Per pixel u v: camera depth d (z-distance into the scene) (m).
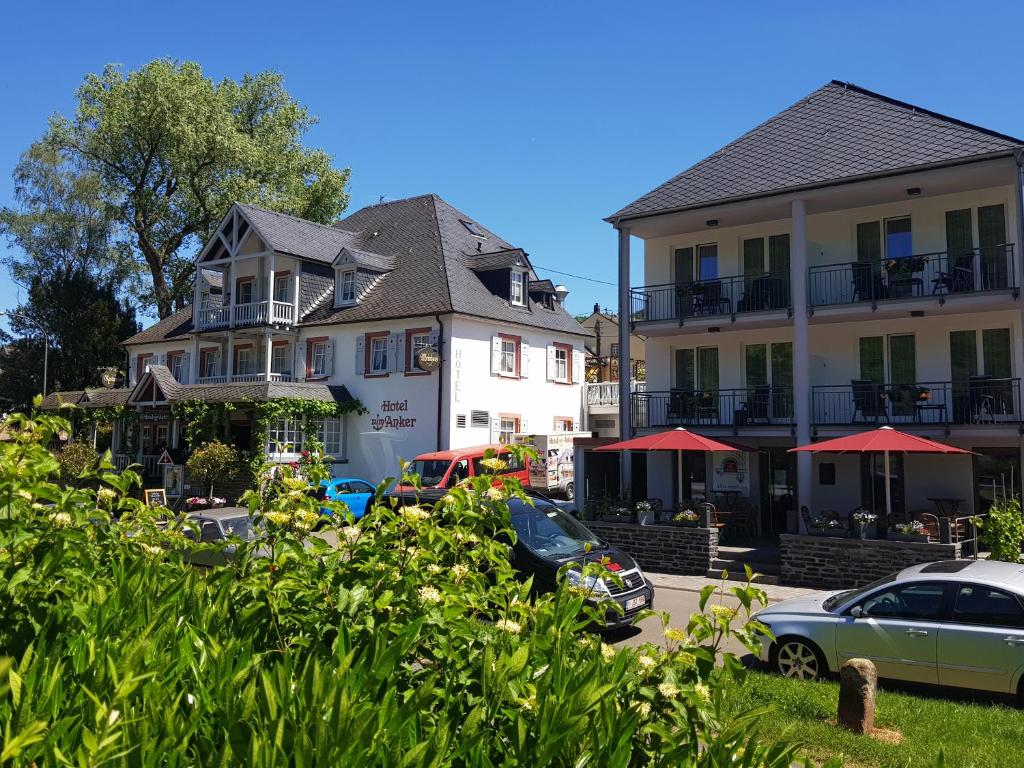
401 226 35.25
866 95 22.19
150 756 2.44
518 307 32.06
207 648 3.28
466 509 4.01
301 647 3.54
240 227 33.69
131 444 34.69
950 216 19.12
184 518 5.47
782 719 6.75
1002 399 18.22
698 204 20.22
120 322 43.78
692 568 15.69
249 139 41.00
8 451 4.04
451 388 27.95
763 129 22.66
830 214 20.67
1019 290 17.05
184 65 40.41
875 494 19.02
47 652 3.47
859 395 19.78
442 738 2.64
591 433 34.16
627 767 2.75
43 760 2.42
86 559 4.28
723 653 3.41
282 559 3.86
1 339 44.47
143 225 42.06
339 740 2.43
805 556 14.43
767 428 20.22
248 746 2.43
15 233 42.62
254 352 34.19
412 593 3.65
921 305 18.17
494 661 3.17
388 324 29.58
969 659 7.59
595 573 4.12
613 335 53.12
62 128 40.75
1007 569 8.24
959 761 5.84
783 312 19.69
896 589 8.23
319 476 4.44
